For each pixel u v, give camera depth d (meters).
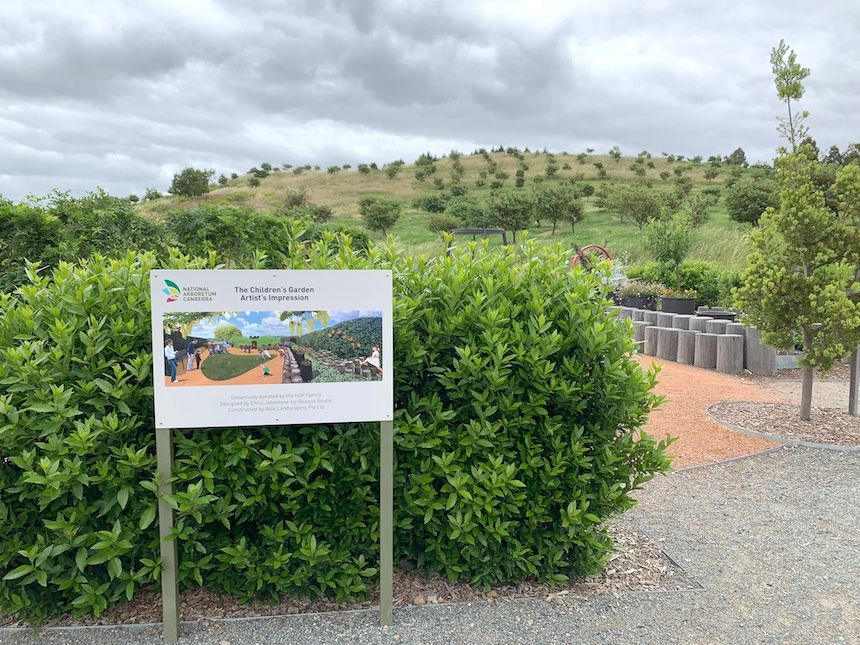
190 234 9.80
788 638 3.17
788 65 7.14
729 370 11.09
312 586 3.30
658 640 3.12
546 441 3.40
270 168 96.62
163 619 3.15
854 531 4.57
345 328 3.01
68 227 8.30
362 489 3.26
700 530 4.57
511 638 3.10
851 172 7.04
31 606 3.14
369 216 48.97
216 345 2.94
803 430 7.12
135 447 3.13
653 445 3.56
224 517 3.11
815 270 7.06
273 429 3.20
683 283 17.41
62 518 2.94
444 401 3.47
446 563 3.44
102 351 3.13
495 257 3.83
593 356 3.35
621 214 44.78
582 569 3.63
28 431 2.94
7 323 3.20
